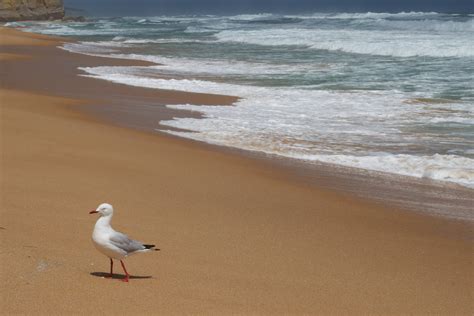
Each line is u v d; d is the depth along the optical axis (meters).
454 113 17.17
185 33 59.59
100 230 5.16
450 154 13.02
